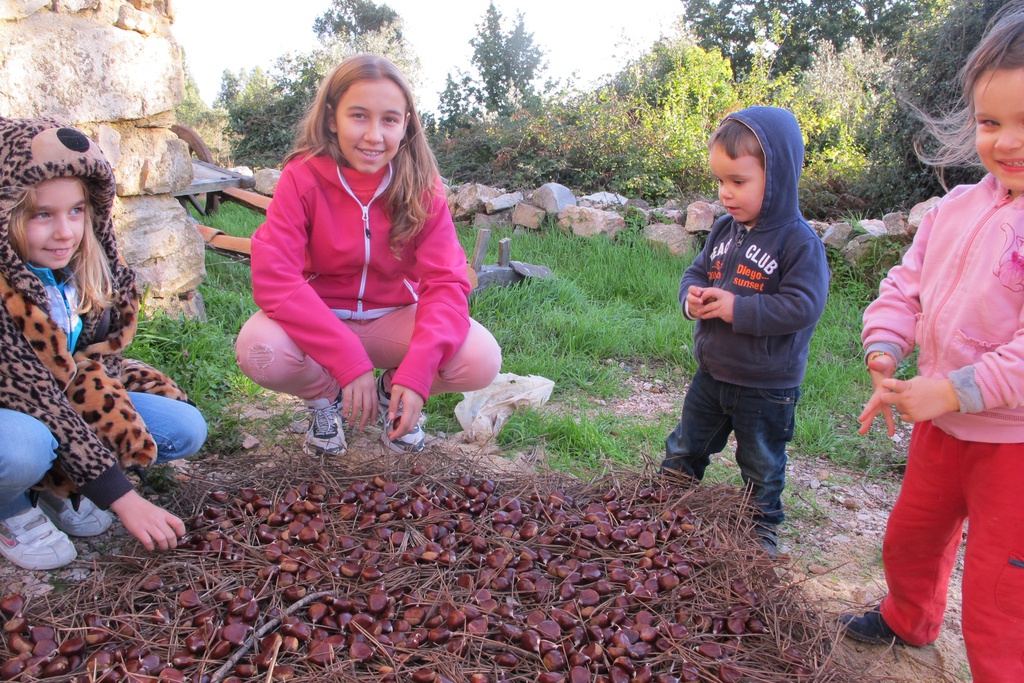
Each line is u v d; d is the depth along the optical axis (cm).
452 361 301
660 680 193
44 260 218
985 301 184
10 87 348
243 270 577
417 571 233
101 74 389
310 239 288
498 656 198
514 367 426
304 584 222
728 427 282
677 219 716
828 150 1016
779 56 2605
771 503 274
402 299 311
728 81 1395
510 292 539
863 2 2722
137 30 416
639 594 224
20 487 216
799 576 268
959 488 202
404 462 303
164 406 262
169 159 437
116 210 409
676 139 1016
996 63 165
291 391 300
